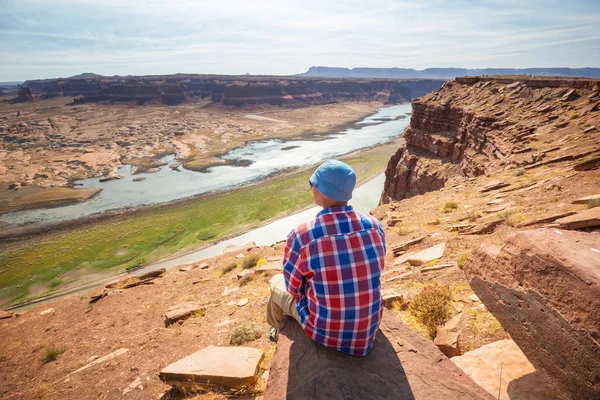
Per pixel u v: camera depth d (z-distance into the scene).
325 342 2.39
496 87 37.62
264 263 12.08
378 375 2.23
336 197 2.30
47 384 6.27
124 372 5.81
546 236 2.95
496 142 27.39
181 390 4.43
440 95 45.97
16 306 31.52
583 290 2.40
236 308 8.05
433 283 6.60
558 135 21.73
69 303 12.77
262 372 4.46
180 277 13.50
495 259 3.38
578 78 32.28
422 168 38.19
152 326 8.32
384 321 2.99
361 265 2.24
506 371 3.14
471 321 4.79
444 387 2.18
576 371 2.42
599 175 11.78
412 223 14.36
